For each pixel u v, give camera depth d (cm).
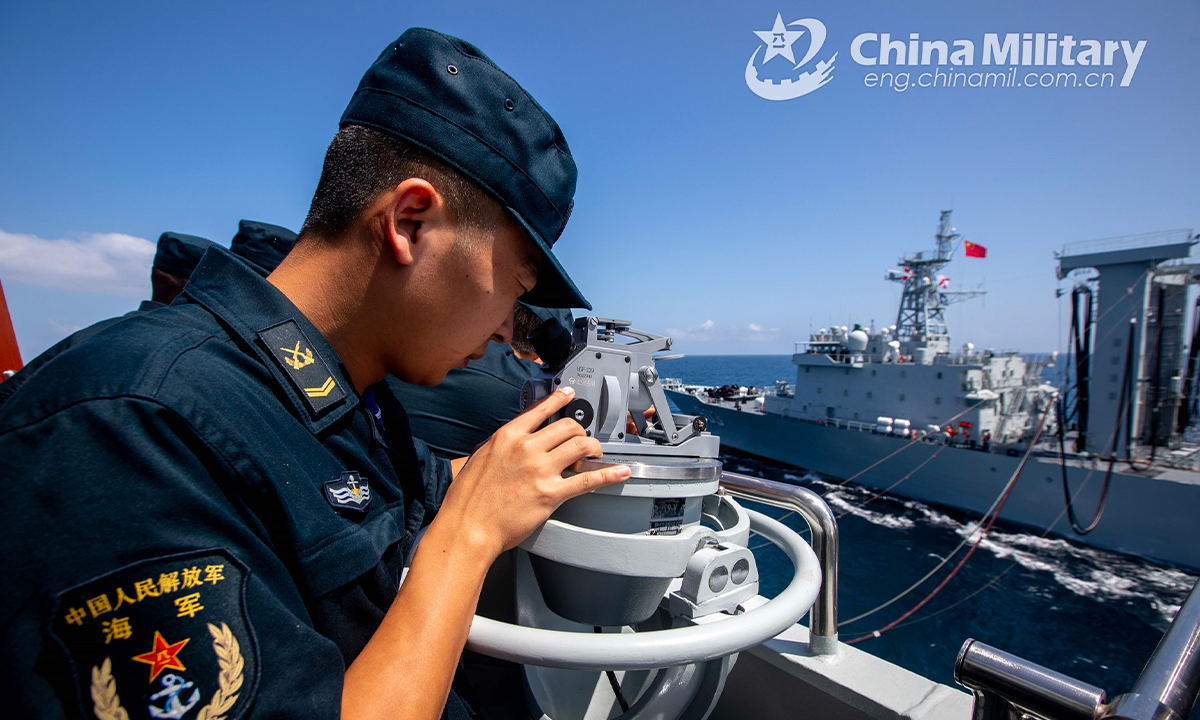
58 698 46
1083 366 1981
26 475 48
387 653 62
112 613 47
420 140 71
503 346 181
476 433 168
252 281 74
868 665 158
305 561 66
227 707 50
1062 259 2023
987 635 1356
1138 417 1891
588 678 130
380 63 76
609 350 105
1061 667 1231
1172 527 1641
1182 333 1881
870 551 1786
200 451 57
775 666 166
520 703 132
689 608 104
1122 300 1897
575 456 85
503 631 85
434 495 119
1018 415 2161
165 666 48
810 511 157
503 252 79
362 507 78
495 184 74
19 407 52
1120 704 64
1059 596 1508
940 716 138
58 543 47
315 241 77
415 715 60
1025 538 1836
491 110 74
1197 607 80
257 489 62
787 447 2503
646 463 95
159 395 55
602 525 94
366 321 78
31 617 46
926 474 2078
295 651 55
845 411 2394
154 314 68
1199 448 1884
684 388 3341
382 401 105
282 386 72
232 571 53
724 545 110
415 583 68
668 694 109
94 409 52
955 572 1645
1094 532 1762
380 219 73
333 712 56
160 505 51
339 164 75
